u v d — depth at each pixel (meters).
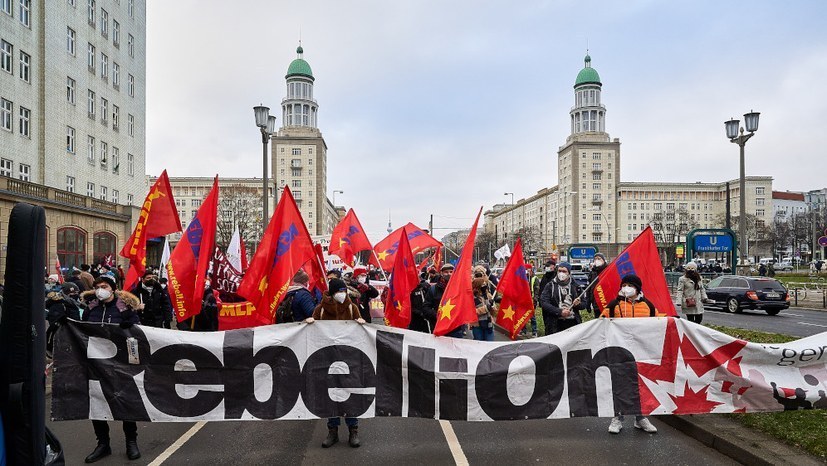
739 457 5.60
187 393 6.08
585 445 6.21
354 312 6.78
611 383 6.48
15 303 2.89
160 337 6.06
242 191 64.25
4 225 24.08
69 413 5.86
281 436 6.68
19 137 30.38
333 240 13.79
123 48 43.53
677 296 28.61
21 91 30.62
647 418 7.18
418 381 6.33
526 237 113.56
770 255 103.56
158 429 7.00
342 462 5.69
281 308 8.71
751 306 23.83
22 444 2.88
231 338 6.20
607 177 133.25
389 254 16.38
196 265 7.75
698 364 6.54
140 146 46.66
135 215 38.56
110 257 19.27
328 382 6.27
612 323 6.57
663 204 133.50
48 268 27.88
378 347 6.34
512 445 6.25
